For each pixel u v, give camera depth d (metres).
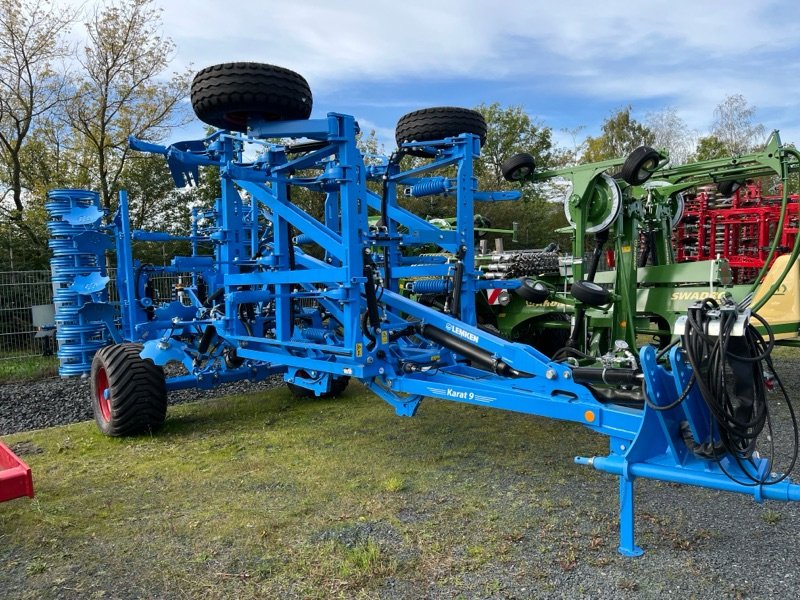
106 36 16.30
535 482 4.06
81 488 4.11
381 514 3.56
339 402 6.54
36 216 15.56
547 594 2.67
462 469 4.35
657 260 7.48
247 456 4.74
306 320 5.45
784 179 5.61
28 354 11.20
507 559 2.98
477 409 6.13
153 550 3.18
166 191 18.62
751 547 3.06
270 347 5.01
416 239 4.72
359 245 3.95
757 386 2.78
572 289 5.66
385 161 5.96
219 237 5.01
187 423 5.79
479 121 5.23
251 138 4.34
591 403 3.19
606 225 6.03
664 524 3.34
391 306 4.56
